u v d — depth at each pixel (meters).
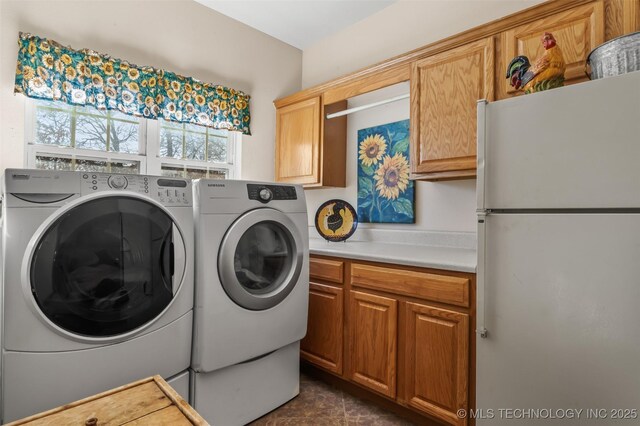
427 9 2.42
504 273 1.28
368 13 2.74
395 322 1.74
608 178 1.07
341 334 1.99
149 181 1.43
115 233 1.31
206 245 1.54
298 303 1.91
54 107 2.00
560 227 1.16
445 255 1.83
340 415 1.80
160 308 1.42
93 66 2.03
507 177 1.27
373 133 2.69
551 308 1.18
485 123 1.32
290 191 1.91
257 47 2.98
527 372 1.24
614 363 1.07
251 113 2.94
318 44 3.18
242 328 1.65
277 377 1.86
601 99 1.09
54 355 1.18
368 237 2.68
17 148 1.83
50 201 1.18
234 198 1.65
